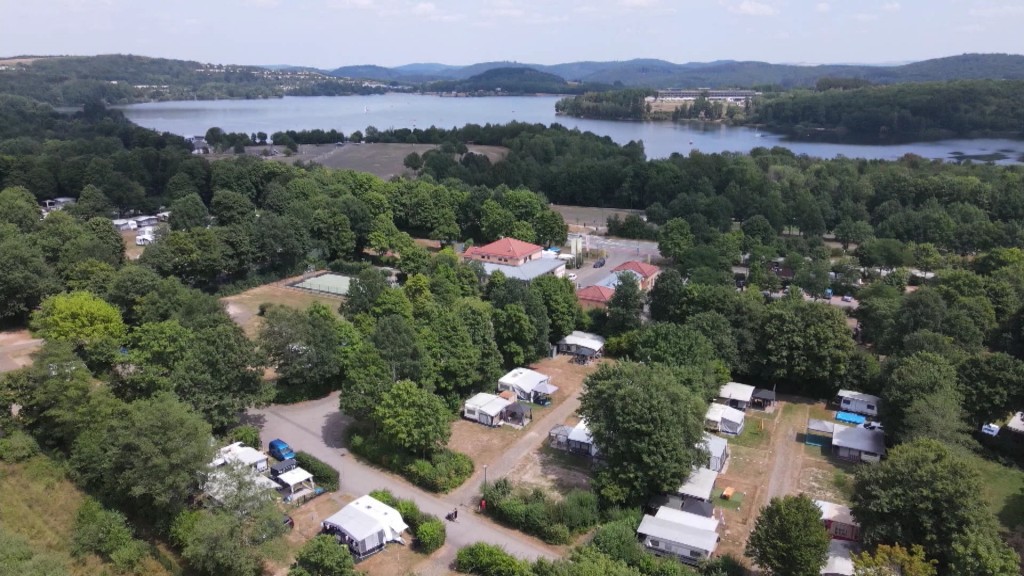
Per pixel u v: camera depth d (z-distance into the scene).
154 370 98.69
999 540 67.81
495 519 84.06
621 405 84.62
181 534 72.94
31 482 83.81
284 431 104.81
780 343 117.12
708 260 179.62
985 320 132.00
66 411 88.25
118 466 77.50
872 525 73.44
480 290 163.25
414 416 92.06
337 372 115.56
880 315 133.62
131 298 131.50
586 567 62.34
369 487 90.19
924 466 72.38
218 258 166.88
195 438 77.94
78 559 72.06
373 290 134.50
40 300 137.38
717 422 107.44
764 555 68.00
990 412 101.81
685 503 84.38
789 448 103.19
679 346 111.88
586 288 159.12
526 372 123.31
